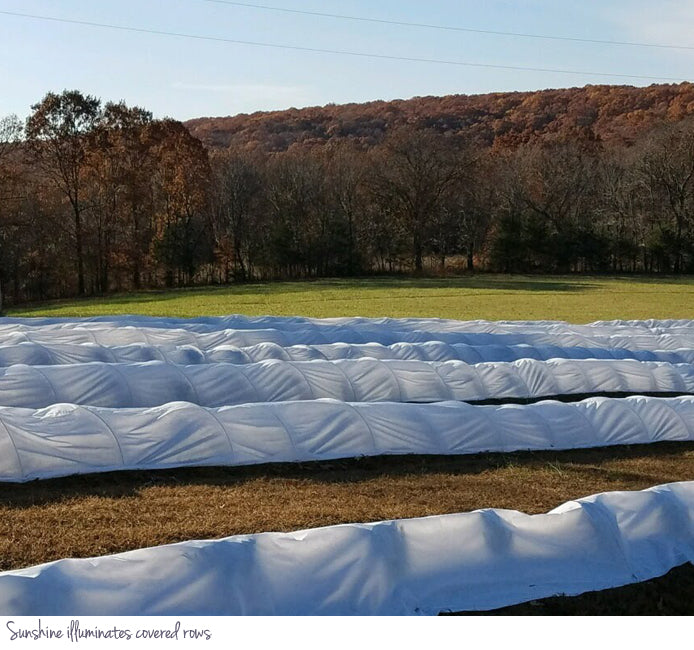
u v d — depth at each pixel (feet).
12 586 23.77
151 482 39.27
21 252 192.34
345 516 35.32
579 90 431.02
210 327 89.92
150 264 212.23
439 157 241.35
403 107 462.60
